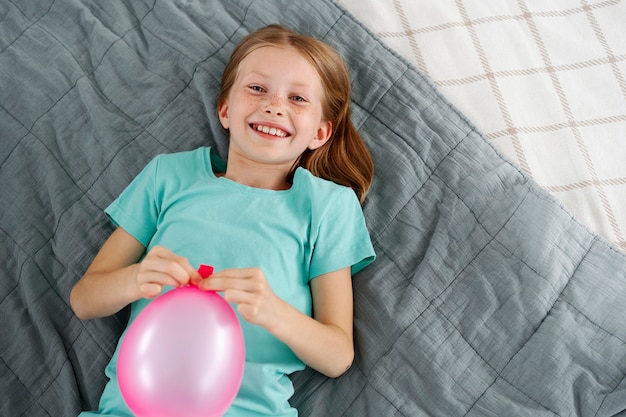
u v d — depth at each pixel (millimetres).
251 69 1149
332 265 1121
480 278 1162
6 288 1218
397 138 1288
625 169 1318
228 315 822
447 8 1453
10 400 1125
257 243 1092
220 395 790
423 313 1148
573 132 1345
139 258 1170
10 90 1364
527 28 1452
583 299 1140
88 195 1269
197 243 1090
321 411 1110
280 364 1051
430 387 1099
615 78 1402
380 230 1228
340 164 1262
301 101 1148
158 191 1178
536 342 1108
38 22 1449
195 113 1326
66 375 1119
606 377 1082
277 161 1153
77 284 1098
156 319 791
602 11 1478
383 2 1452
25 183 1292
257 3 1403
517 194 1223
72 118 1333
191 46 1370
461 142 1281
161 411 773
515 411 1063
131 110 1335
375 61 1346
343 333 1073
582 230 1206
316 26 1374
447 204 1225
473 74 1388
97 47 1398
